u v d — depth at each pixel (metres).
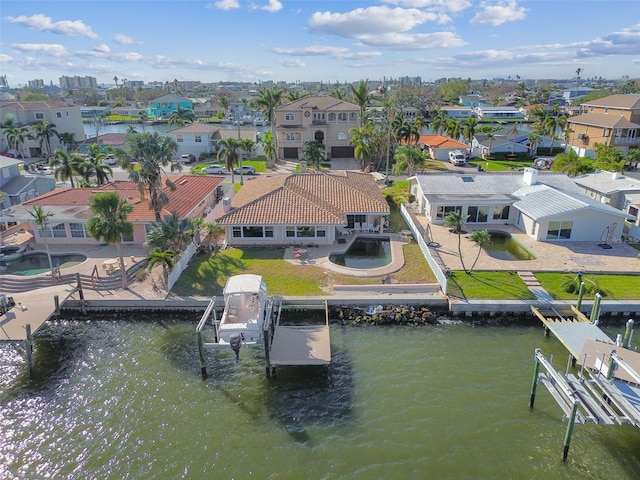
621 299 31.16
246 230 41.47
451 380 24.83
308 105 83.00
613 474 19.05
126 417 22.45
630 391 19.94
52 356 27.55
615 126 78.69
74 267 36.97
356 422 21.91
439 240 42.03
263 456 20.08
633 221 44.06
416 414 22.36
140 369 26.19
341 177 51.41
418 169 71.44
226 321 26.58
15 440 21.17
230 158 64.00
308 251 40.16
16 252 39.75
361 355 27.14
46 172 73.50
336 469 19.39
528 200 44.38
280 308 30.02
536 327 30.05
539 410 22.61
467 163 79.88
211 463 19.75
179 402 23.45
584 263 36.44
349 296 32.22
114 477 19.19
